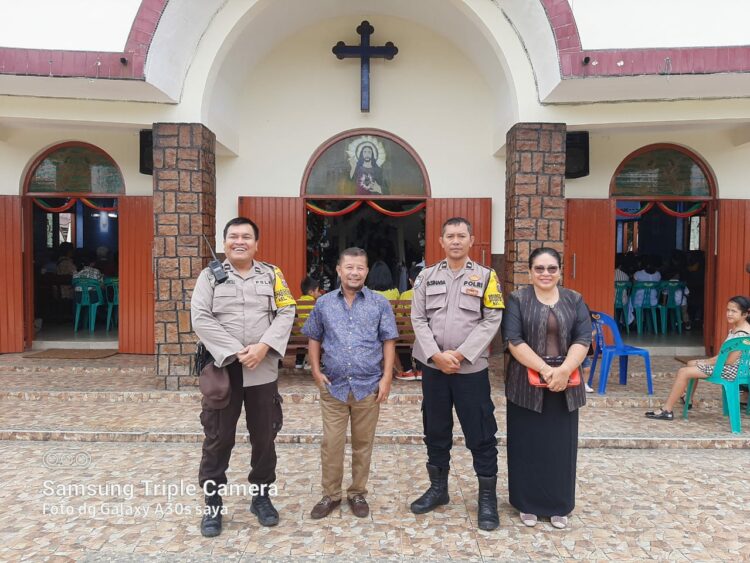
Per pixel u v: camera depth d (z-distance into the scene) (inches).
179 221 208.8
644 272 329.4
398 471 147.6
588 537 113.1
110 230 430.9
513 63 213.5
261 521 117.6
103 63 186.1
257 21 225.9
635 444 165.6
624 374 222.7
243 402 116.0
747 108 209.0
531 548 108.9
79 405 199.0
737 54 183.2
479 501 119.0
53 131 266.4
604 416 189.5
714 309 273.9
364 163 272.5
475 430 118.1
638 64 186.4
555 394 115.7
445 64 270.2
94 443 167.0
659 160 274.5
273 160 270.8
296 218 269.6
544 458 116.4
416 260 316.5
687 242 404.8
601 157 271.6
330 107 270.8
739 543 110.7
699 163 274.1
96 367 242.2
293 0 229.8
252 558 104.9
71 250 362.6
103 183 272.4
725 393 184.9
